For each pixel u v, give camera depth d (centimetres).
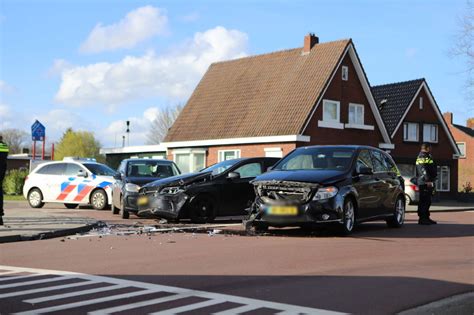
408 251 899
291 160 1188
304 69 2994
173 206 1280
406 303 559
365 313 520
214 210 1318
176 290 607
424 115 3653
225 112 3147
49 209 1847
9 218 1383
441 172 3769
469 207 2625
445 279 680
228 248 909
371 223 1413
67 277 679
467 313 531
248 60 3431
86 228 1216
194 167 3209
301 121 2692
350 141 2995
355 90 3047
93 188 1831
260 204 1063
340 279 670
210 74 3584
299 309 528
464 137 5041
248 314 509
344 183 1070
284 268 737
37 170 1948
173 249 904
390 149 3250
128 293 593
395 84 3809
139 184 1462
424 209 1394
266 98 3006
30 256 849
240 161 1378
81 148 6506
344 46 2941
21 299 568
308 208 1019
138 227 1259
